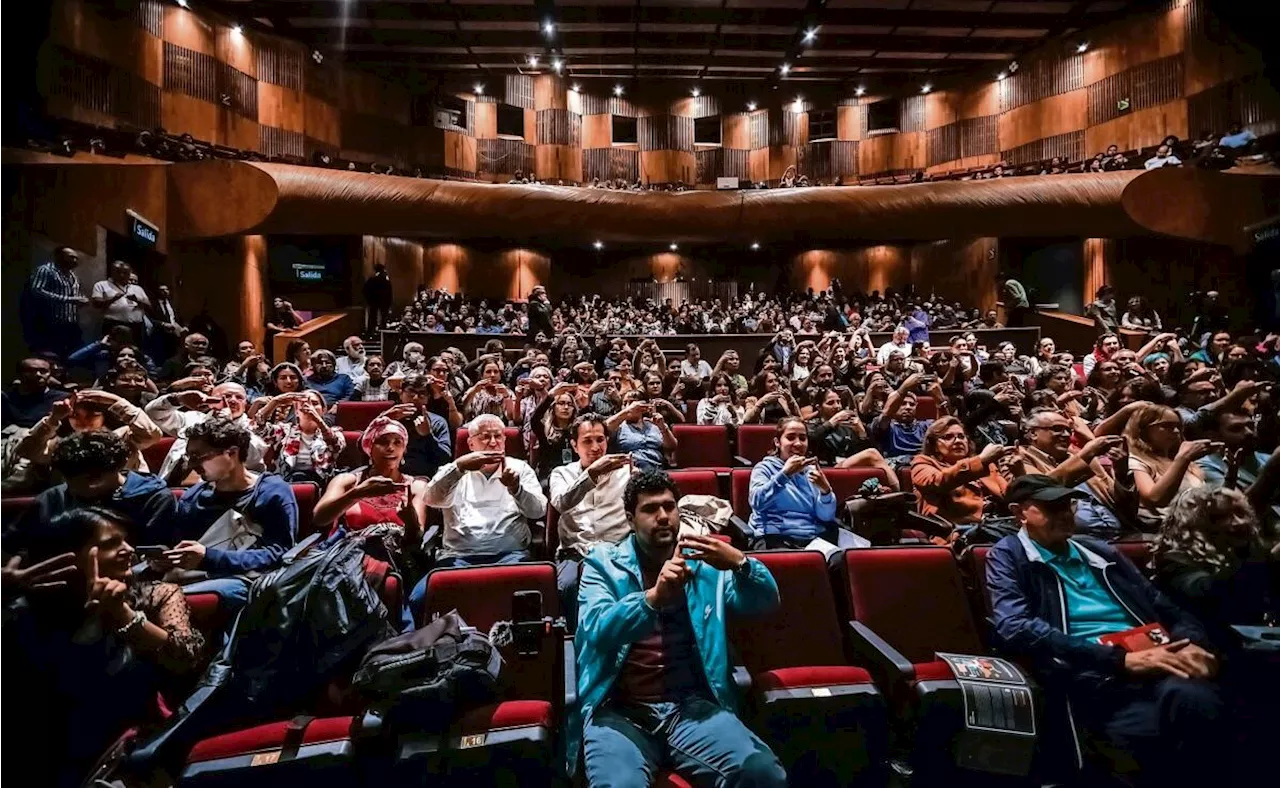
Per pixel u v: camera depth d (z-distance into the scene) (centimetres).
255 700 181
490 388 475
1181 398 386
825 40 1347
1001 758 188
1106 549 219
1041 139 1361
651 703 187
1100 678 191
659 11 1227
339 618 188
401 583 219
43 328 620
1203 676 182
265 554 229
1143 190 1045
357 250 1212
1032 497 215
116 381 412
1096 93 1280
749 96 1595
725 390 535
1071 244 1220
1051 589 212
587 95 1579
